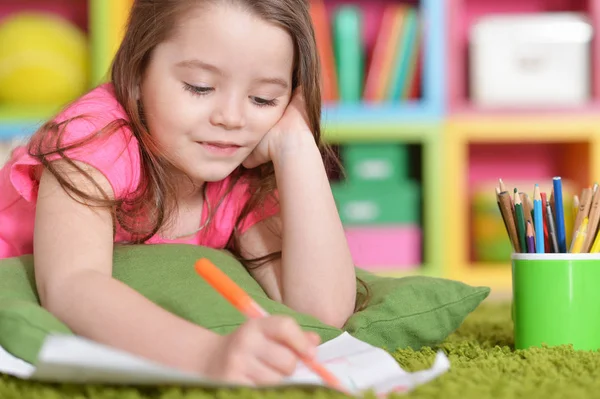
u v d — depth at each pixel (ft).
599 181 9.02
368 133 8.84
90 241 3.26
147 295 3.40
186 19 3.45
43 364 2.42
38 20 9.07
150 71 3.59
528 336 3.72
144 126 3.70
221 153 3.64
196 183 4.06
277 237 4.23
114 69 3.81
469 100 9.86
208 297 3.37
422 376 2.81
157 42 3.53
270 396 2.51
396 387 2.76
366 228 9.03
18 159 3.79
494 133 8.99
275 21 3.49
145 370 2.37
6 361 2.95
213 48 3.42
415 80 9.29
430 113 8.91
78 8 10.20
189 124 3.54
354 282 3.97
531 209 3.91
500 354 3.57
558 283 3.66
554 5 10.26
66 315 3.04
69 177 3.36
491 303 6.35
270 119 3.67
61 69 8.96
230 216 4.25
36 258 3.29
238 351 2.61
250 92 3.56
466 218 10.09
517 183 9.65
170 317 2.88
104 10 8.84
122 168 3.54
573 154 9.87
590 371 3.16
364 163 9.16
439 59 8.95
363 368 2.99
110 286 3.03
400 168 9.19
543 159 10.33
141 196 3.72
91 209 3.34
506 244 9.17
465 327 4.74
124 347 2.85
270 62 3.51
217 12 3.42
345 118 8.83
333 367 3.01
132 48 3.65
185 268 3.60
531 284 3.70
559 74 9.29
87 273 3.12
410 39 9.02
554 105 9.06
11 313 2.98
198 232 4.25
